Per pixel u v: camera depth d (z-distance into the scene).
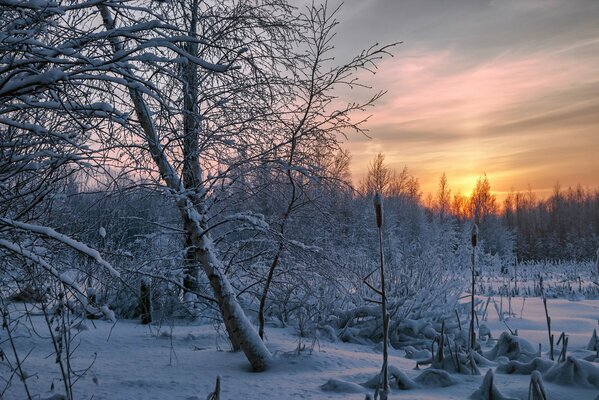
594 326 14.44
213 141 8.78
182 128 8.43
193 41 5.64
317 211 9.77
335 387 6.86
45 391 6.65
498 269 34.84
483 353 9.30
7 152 6.41
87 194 8.20
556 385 6.53
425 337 13.11
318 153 9.21
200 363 8.88
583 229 72.69
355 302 13.44
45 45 5.02
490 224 63.78
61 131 6.57
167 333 11.42
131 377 7.66
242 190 9.38
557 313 17.25
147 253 9.77
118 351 9.79
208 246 9.12
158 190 8.80
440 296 14.60
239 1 9.36
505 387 6.51
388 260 14.00
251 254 10.05
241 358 9.28
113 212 8.37
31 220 6.84
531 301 20.52
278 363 8.47
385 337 4.96
